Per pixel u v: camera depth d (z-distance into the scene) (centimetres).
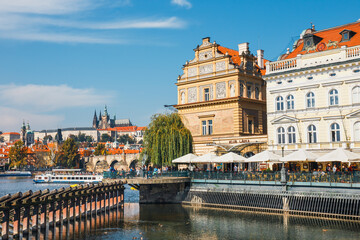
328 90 5534
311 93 5722
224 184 5778
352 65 5291
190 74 7875
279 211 5081
